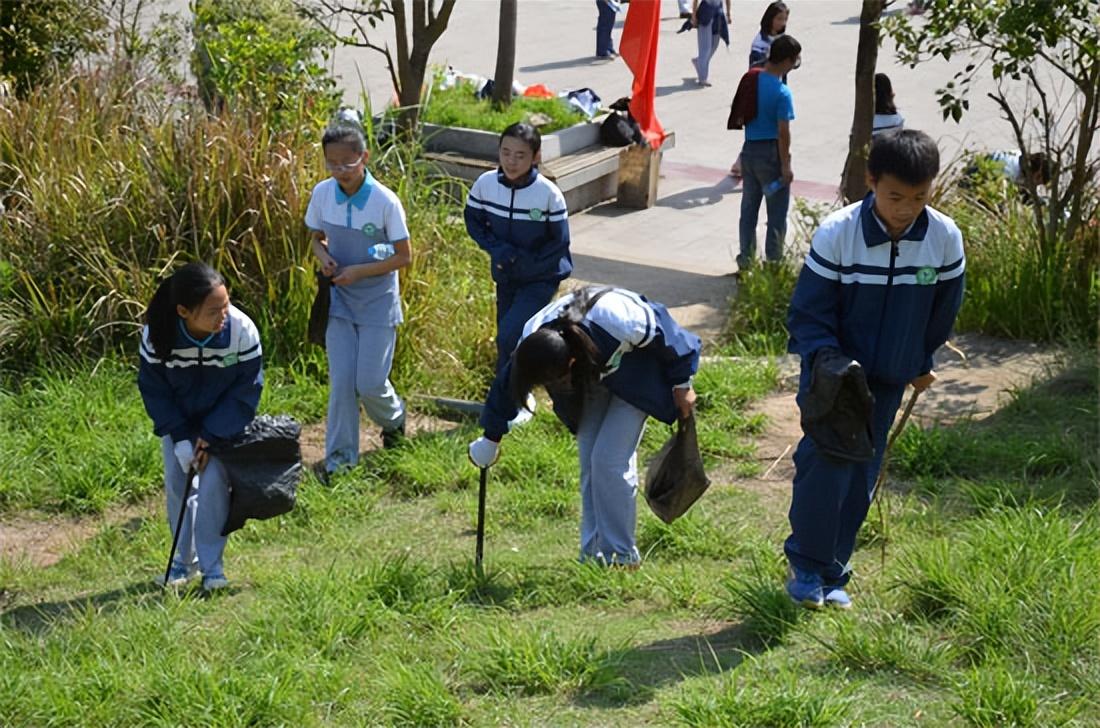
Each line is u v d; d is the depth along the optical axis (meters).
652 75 14.47
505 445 7.61
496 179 7.81
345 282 7.14
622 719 4.35
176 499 5.88
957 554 5.25
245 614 5.42
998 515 5.73
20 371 8.60
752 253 11.34
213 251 8.80
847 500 5.12
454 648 4.95
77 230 8.95
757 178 11.49
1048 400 7.71
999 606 4.72
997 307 9.20
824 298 4.83
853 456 4.74
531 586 5.68
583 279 11.73
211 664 4.82
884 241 4.72
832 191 15.03
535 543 6.44
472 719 4.42
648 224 13.86
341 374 7.30
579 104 15.02
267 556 6.38
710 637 5.04
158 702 4.57
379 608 5.34
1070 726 4.12
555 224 7.77
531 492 7.00
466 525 6.73
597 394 5.73
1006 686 4.23
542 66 22.02
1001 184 10.12
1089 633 4.59
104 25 13.46
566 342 5.29
